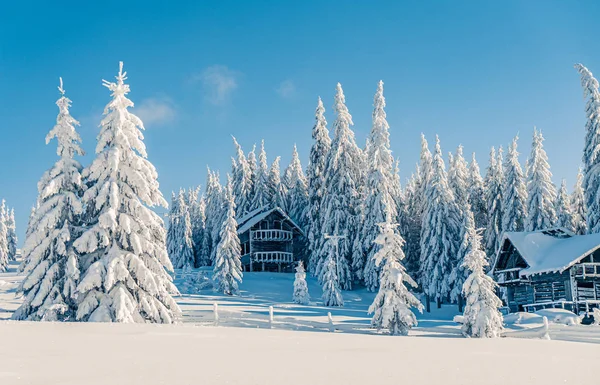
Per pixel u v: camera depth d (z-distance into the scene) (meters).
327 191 60.12
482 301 23.27
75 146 24.72
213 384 6.32
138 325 15.24
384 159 55.81
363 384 6.50
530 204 50.88
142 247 23.28
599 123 44.94
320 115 67.88
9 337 10.79
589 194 45.09
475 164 61.03
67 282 22.45
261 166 79.81
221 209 77.38
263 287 55.59
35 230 23.50
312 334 14.70
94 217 24.17
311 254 64.88
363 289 57.66
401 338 14.39
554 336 21.86
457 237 51.66
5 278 53.38
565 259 36.41
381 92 56.50
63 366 7.41
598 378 7.33
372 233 54.22
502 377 7.27
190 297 45.19
